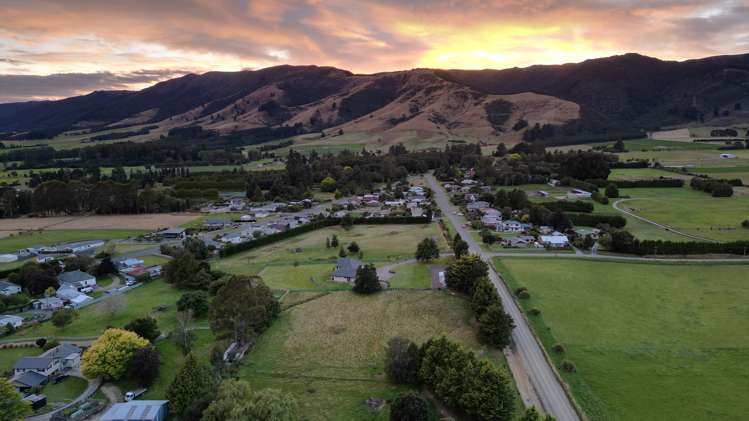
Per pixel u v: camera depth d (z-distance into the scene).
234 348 87.25
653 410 65.38
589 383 72.31
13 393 63.69
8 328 96.19
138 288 124.00
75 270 131.88
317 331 94.44
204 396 65.44
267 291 100.06
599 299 105.25
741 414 64.12
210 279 123.50
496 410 62.84
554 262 132.50
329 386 74.69
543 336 87.88
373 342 89.19
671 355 80.06
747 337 85.56
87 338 93.38
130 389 75.38
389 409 67.81
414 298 109.62
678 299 104.38
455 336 90.19
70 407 70.12
